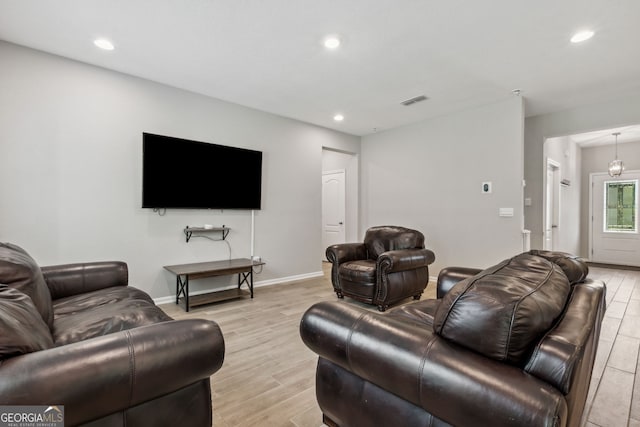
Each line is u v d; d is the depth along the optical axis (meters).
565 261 1.58
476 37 2.58
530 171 4.62
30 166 2.81
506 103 4.00
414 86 3.57
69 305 1.92
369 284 3.40
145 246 3.46
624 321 3.15
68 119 2.99
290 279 4.82
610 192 6.63
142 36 2.60
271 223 4.59
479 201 4.28
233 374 2.07
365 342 1.16
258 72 3.25
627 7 2.19
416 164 5.02
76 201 3.04
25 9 2.24
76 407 0.88
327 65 3.09
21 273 1.46
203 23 2.41
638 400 1.83
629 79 3.37
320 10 2.25
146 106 3.43
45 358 0.89
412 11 2.25
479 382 0.86
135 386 0.99
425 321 1.69
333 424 1.48
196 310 3.37
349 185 6.11
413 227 5.07
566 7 2.20
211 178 3.89
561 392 0.79
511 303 0.91
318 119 4.86
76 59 3.00
